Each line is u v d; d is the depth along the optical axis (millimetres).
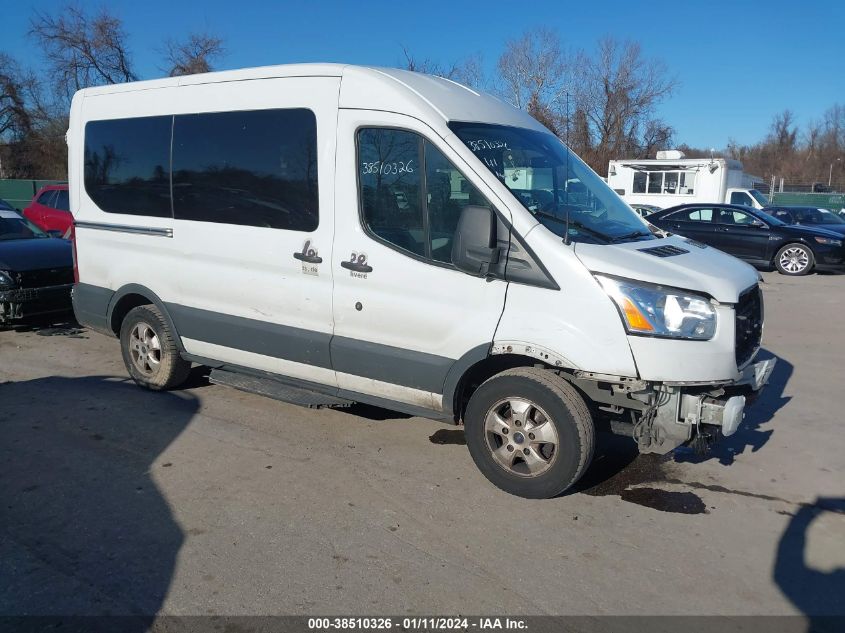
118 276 6230
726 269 4391
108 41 32312
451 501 4363
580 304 4023
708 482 4680
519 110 5297
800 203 42562
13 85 39625
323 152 4832
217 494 4434
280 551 3771
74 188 6539
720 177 21906
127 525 4039
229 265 5410
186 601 3334
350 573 3572
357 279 4719
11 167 40031
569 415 4125
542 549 3820
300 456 5039
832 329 9414
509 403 4367
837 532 4051
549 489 4262
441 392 4535
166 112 5750
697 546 3879
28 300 8328
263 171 5156
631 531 4031
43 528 4004
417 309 4504
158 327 6082
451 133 4383
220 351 5648
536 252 4117
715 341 4039
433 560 3699
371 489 4520
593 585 3494
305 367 5137
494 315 4246
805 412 6066
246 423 5684
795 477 4770
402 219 4551
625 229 4750
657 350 3953
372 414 5926
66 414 5867
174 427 5582
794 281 14336
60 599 3344
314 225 4910
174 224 5734
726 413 3973
